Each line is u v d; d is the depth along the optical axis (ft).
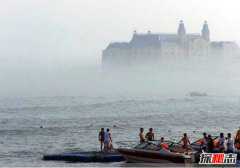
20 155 522.88
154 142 459.73
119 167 442.50
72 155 481.05
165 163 444.14
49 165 457.27
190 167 439.63
